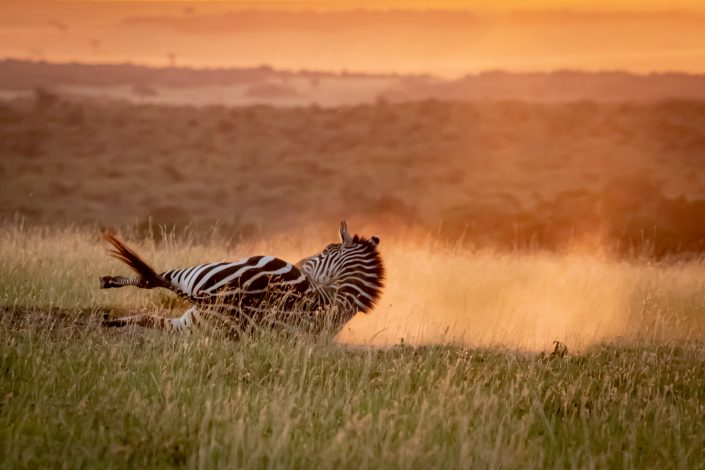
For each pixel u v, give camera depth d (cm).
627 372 2712
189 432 2000
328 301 3156
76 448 1895
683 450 2078
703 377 2769
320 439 2028
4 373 2397
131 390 2281
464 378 2567
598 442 2153
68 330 2919
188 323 3059
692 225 10512
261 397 2250
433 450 1931
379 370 2595
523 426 2109
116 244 3133
